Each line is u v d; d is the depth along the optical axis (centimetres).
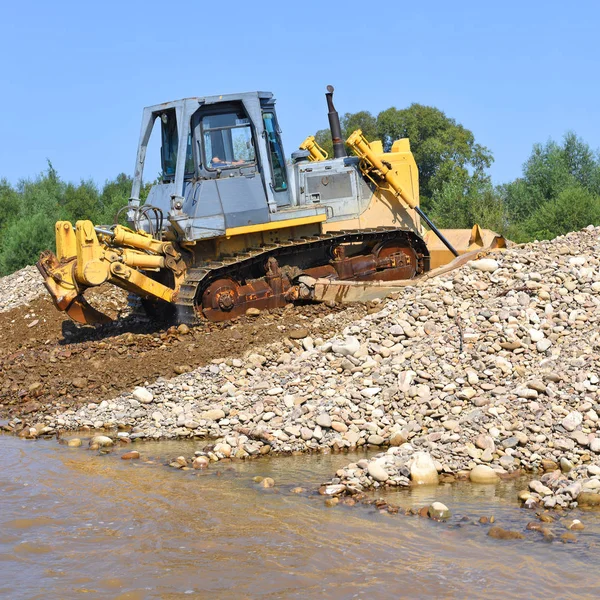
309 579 611
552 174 3647
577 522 691
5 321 1720
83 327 1508
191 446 968
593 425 867
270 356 1155
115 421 1055
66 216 3872
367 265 1487
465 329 1107
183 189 1366
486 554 645
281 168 1434
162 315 1462
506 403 923
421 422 940
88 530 713
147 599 588
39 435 1032
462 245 1698
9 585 612
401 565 630
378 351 1098
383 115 5594
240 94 1355
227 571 627
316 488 809
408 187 1595
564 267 1248
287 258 1438
